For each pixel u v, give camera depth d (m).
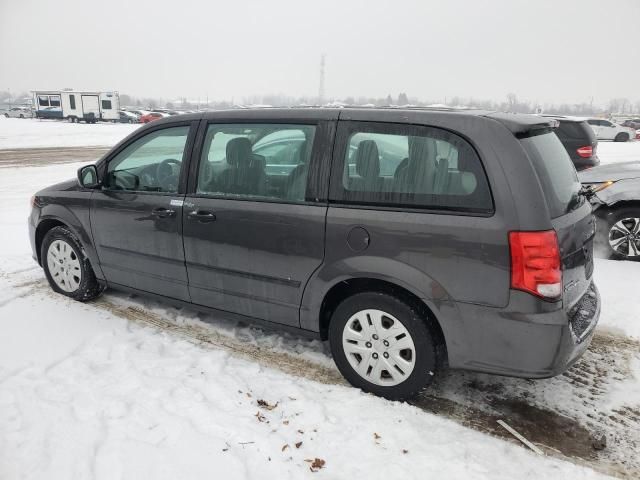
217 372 3.30
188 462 2.47
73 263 4.37
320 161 3.04
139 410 2.85
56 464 2.44
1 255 5.75
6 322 3.97
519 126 2.66
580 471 2.49
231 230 3.34
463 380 3.30
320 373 3.35
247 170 3.32
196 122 3.59
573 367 3.46
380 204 2.85
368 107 3.11
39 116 49.03
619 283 4.84
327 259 3.01
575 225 2.78
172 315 4.18
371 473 2.44
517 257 2.51
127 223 3.88
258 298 3.37
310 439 2.67
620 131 30.33
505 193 2.54
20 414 2.81
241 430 2.71
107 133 31.56
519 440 2.72
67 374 3.23
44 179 12.76
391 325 2.94
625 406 3.03
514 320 2.57
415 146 2.79
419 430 2.77
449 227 2.64
